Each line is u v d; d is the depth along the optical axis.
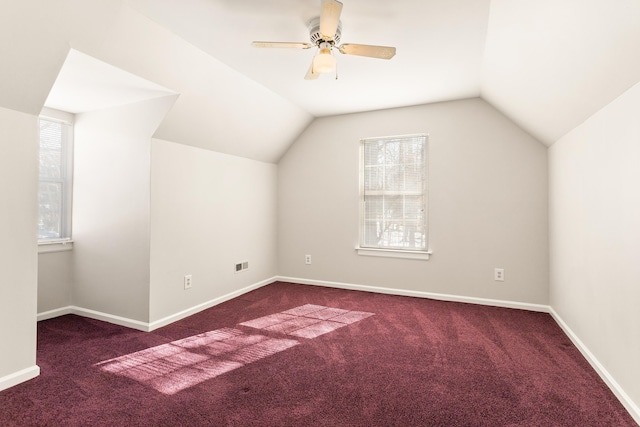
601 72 1.74
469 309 3.41
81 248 3.25
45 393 1.89
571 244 2.63
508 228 3.47
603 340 2.06
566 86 2.10
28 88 1.94
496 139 3.51
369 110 4.05
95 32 1.96
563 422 1.65
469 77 3.03
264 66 2.80
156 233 2.92
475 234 3.60
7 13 1.63
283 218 4.63
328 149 4.32
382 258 4.04
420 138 3.87
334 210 4.30
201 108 3.00
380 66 2.80
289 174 4.58
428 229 3.80
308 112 4.12
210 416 1.69
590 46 1.61
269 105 3.59
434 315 3.23
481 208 3.57
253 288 4.18
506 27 1.98
